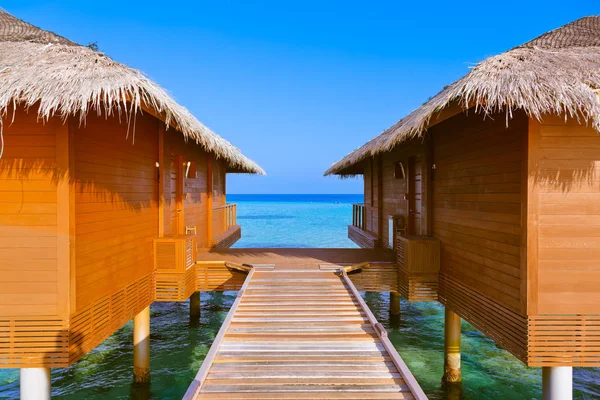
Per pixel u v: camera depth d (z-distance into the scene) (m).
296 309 5.00
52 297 3.92
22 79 3.49
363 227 13.00
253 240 21.31
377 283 7.19
